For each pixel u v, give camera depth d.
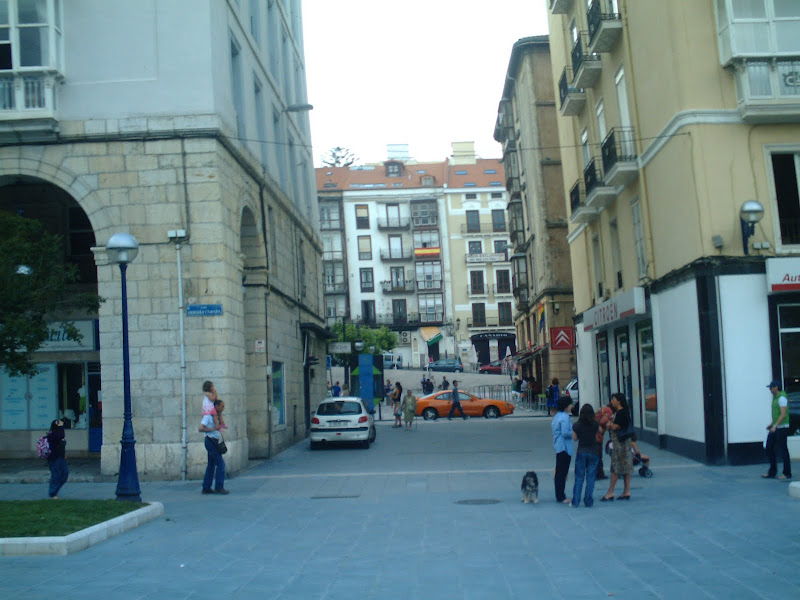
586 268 27.44
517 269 48.31
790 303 16.20
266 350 21.50
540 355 43.38
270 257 22.77
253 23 24.30
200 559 9.06
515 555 8.78
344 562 8.73
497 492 14.14
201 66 17.52
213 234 17.19
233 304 17.78
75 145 17.38
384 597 7.17
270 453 21.27
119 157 17.34
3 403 21.06
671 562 8.12
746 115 16.25
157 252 17.17
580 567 8.08
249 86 21.75
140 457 16.75
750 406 16.00
